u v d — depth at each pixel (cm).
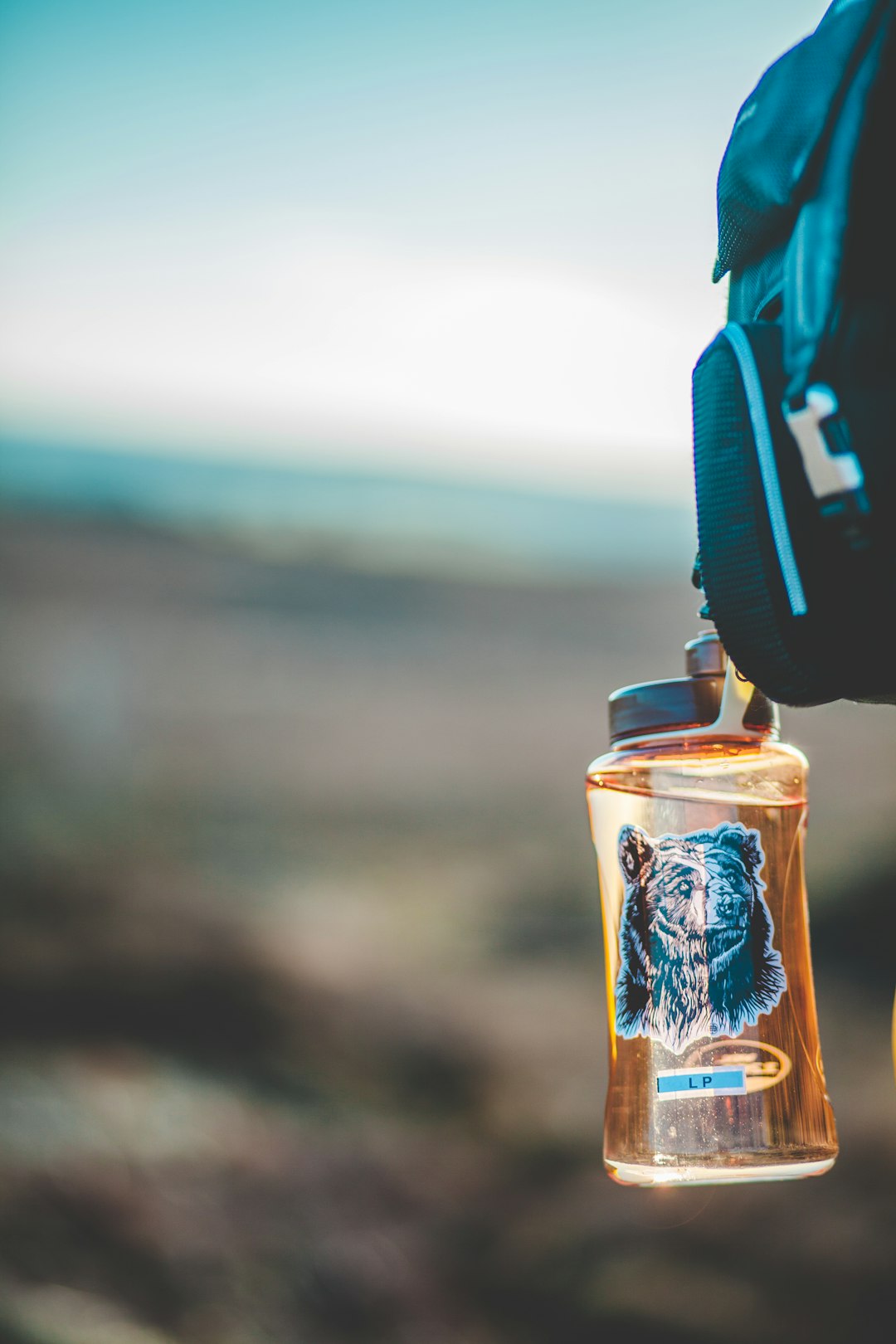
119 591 4481
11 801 1736
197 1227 643
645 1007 118
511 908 1521
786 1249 604
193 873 1469
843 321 84
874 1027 812
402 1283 655
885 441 83
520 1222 720
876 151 85
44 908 1043
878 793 1264
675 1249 651
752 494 89
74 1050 809
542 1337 622
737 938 116
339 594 5150
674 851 118
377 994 1073
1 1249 570
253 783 2392
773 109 91
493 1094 906
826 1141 116
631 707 121
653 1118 115
